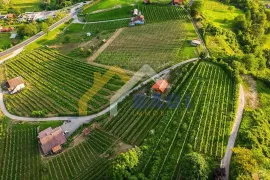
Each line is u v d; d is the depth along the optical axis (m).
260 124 99.19
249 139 92.44
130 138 98.00
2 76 142.25
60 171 93.44
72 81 132.38
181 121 100.06
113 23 176.38
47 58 151.25
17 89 130.75
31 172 94.88
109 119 107.44
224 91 111.31
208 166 83.62
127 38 157.50
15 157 101.00
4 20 194.88
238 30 165.25
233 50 149.62
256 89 116.00
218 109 104.12
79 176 90.12
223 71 120.88
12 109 122.00
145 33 159.75
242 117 102.31
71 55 150.50
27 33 172.38
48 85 132.25
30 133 109.75
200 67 123.69
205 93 110.25
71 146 101.44
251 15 184.75
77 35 170.38
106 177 87.06
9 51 161.12
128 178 81.44
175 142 93.69
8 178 94.25
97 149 97.81
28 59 152.50
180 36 151.50
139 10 181.88
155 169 85.62
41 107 120.94
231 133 96.25
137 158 86.56
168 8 179.00
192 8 166.75
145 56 139.25
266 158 87.06
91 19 186.38
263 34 177.25
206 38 147.62
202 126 98.00
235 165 82.69
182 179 81.75
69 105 119.44
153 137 95.38
